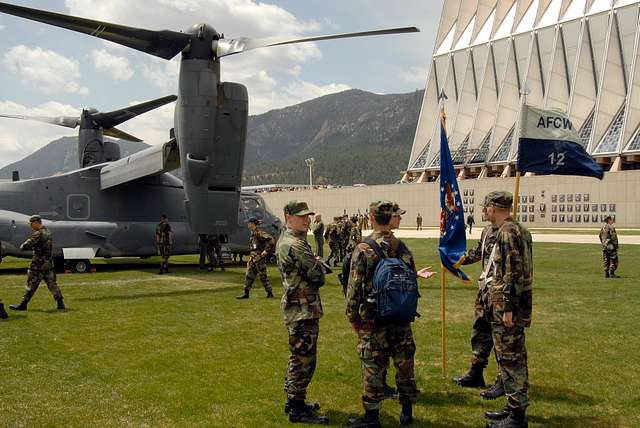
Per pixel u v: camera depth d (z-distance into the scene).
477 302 6.47
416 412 5.77
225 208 15.56
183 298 12.98
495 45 81.94
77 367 7.31
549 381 6.63
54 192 19.16
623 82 67.25
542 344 8.34
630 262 21.06
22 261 23.30
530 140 6.54
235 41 14.56
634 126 62.78
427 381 6.75
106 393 6.32
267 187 111.50
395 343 5.32
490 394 6.16
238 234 21.59
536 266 19.70
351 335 9.07
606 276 16.56
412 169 87.50
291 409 5.54
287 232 5.82
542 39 76.62
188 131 14.82
